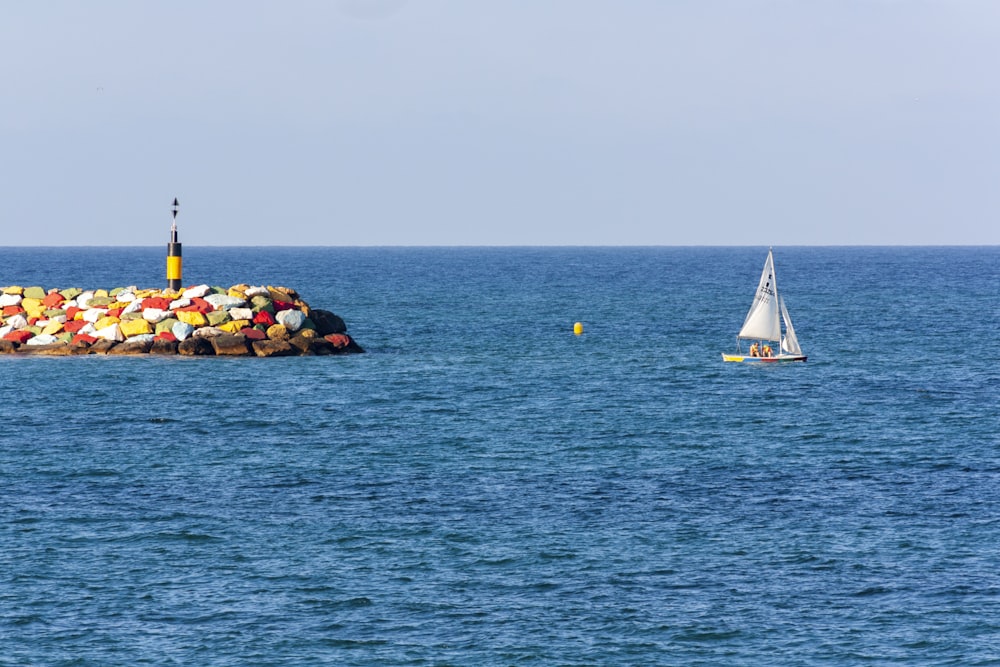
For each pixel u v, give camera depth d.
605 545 168.25
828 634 139.25
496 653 134.62
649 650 135.50
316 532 173.62
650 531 174.50
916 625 141.38
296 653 134.38
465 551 165.88
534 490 197.38
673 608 146.50
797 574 157.25
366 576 156.50
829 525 177.25
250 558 162.88
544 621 142.88
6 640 136.50
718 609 146.25
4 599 147.75
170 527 175.62
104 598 148.75
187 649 135.12
